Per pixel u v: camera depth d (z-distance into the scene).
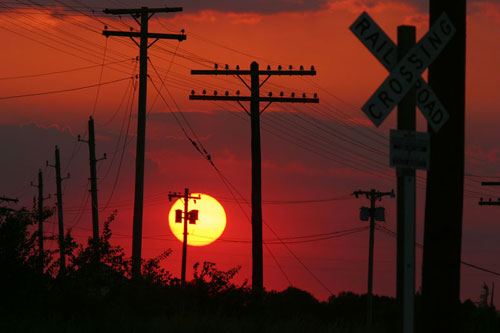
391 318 73.81
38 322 63.62
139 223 112.19
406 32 29.59
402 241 28.64
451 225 35.38
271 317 76.50
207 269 87.69
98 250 77.88
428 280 35.66
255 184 108.06
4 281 73.12
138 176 113.94
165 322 65.19
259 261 105.75
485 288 82.44
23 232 77.12
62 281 75.50
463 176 35.84
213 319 68.25
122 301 74.06
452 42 35.97
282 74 107.88
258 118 109.44
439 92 36.06
